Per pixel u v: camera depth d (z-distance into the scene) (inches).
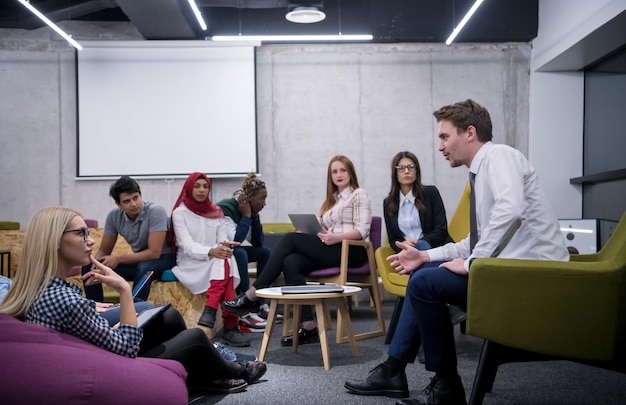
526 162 81.0
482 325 73.2
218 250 145.3
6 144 245.9
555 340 70.9
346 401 90.1
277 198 252.5
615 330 69.3
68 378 59.9
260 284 140.9
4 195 245.0
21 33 247.8
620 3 183.5
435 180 252.7
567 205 247.6
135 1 212.2
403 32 248.1
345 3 249.0
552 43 231.8
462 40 251.3
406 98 254.2
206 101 247.8
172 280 150.3
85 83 245.3
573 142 248.7
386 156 253.1
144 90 246.5
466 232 144.1
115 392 61.7
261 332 162.1
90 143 244.8
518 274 71.7
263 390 97.7
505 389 96.6
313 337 142.3
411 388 98.3
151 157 246.4
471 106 84.0
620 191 221.3
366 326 167.6
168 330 85.0
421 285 77.8
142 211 150.6
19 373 58.9
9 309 64.7
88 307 65.9
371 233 171.3
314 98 253.9
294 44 254.1
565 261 74.9
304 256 146.5
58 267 67.0
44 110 247.3
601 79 235.8
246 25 248.8
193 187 155.8
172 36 249.1
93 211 245.9
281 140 253.1
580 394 93.2
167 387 66.6
